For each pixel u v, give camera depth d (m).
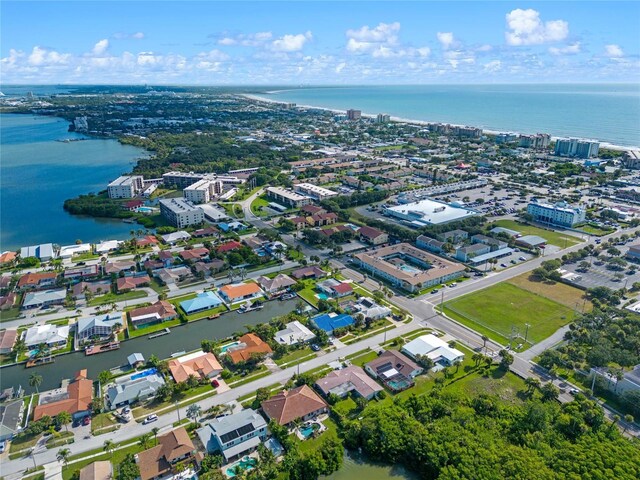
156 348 183.62
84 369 167.38
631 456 119.19
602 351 163.88
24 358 177.75
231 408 146.38
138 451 130.12
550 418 135.00
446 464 121.56
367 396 150.25
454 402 145.00
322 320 195.50
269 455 125.75
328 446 126.81
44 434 137.62
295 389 151.00
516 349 178.12
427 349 174.62
